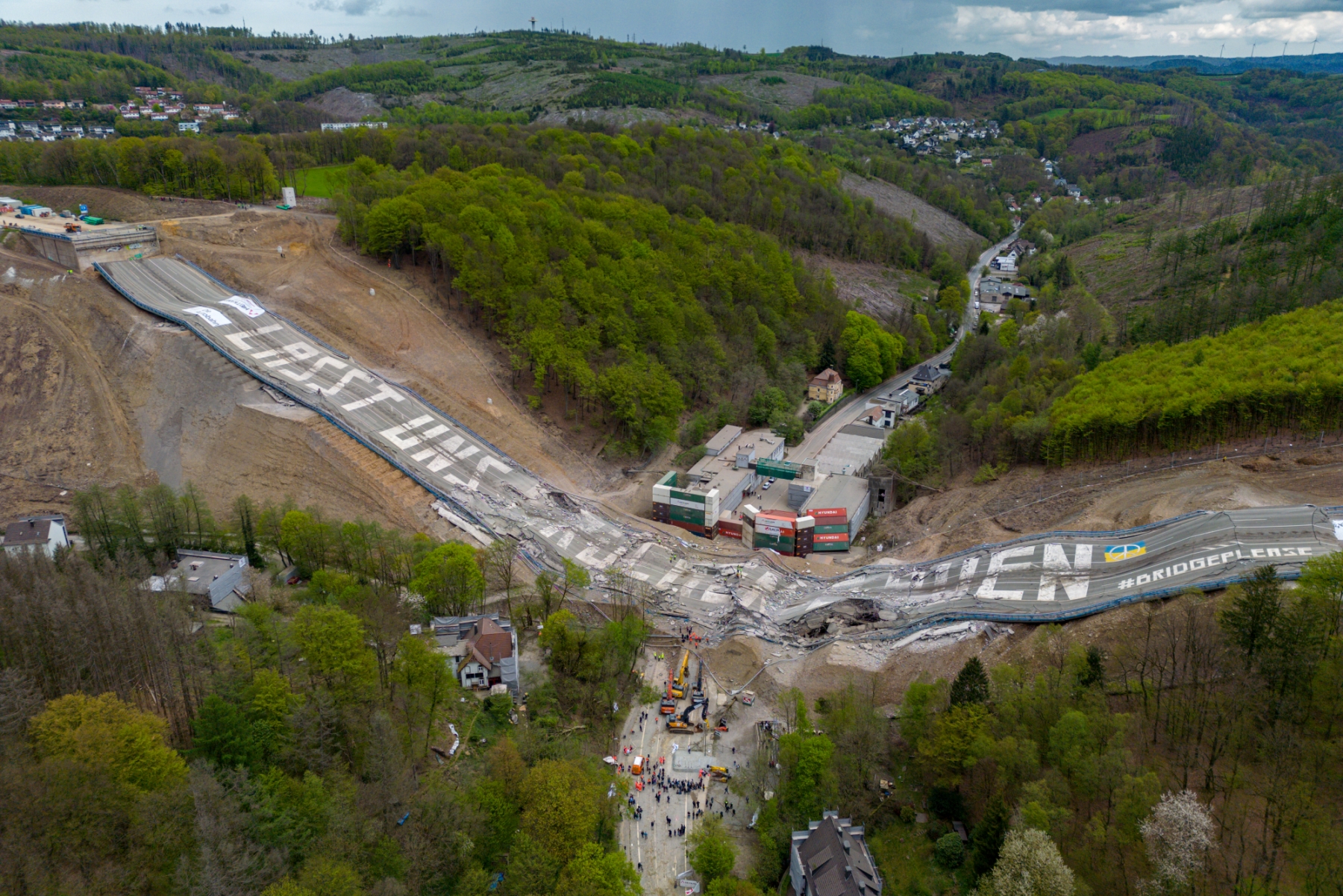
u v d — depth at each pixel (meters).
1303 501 125.81
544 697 113.94
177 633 87.81
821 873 84.56
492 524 155.50
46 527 130.25
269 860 64.31
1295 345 159.00
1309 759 79.69
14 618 83.56
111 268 189.38
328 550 134.88
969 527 150.38
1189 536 122.25
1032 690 95.81
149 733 71.25
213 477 162.00
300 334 189.38
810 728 107.69
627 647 125.75
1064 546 131.62
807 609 139.00
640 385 190.25
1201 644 95.56
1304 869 71.50
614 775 105.75
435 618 122.94
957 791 94.81
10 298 179.50
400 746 85.38
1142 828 74.50
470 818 81.75
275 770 74.88
